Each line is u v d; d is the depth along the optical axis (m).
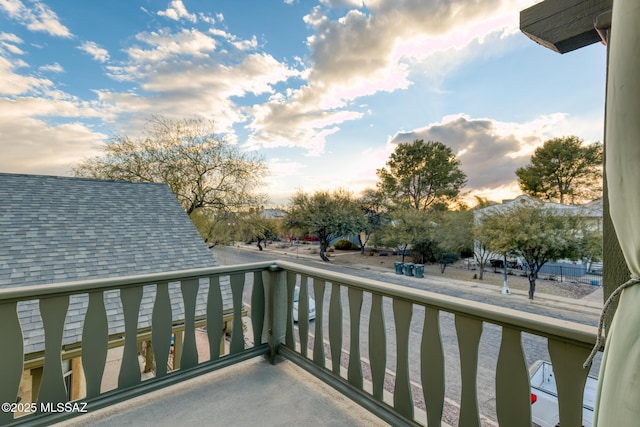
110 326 4.13
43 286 1.51
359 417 1.65
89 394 1.65
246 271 2.24
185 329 1.98
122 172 13.08
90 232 6.10
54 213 6.22
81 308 4.25
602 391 0.64
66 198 6.80
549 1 1.19
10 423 1.44
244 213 14.50
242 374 2.10
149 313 4.54
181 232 7.18
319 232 17.31
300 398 1.83
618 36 0.64
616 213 0.66
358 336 1.73
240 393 1.88
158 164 13.52
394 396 1.52
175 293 5.10
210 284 2.09
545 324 1.01
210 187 14.17
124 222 6.78
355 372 1.75
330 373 1.91
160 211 7.69
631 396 0.55
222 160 14.30
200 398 1.83
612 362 0.61
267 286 2.36
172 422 1.62
